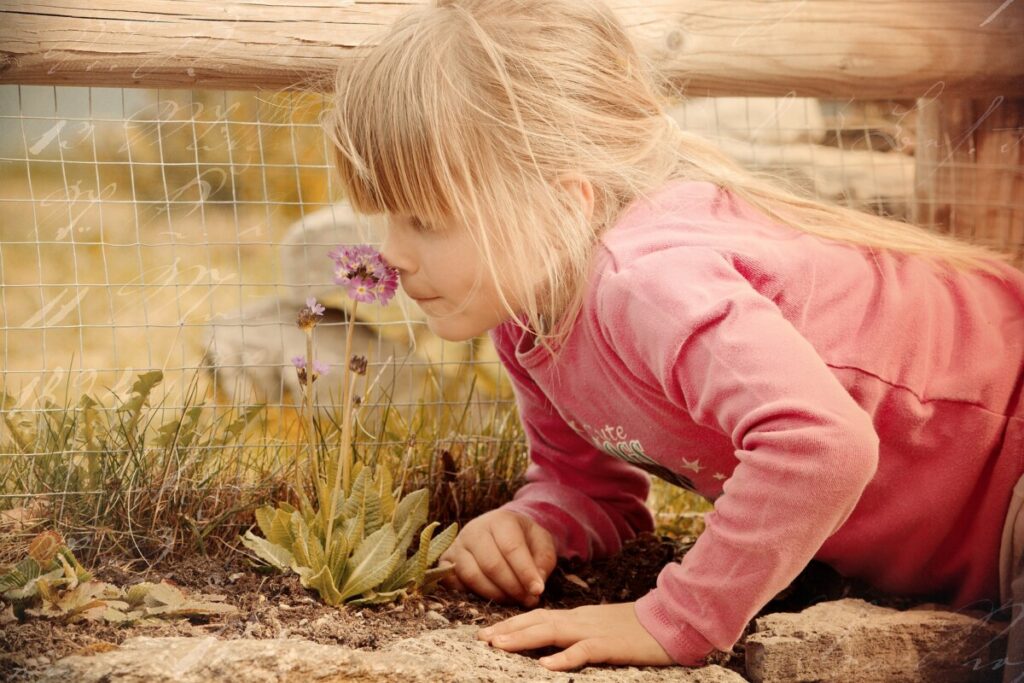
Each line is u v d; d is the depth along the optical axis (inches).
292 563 42.4
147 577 43.2
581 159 41.4
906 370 41.0
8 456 45.8
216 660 36.9
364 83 40.9
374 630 40.4
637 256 39.8
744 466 37.8
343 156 41.1
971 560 42.6
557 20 42.3
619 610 40.2
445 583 44.1
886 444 41.2
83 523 44.9
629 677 38.4
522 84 41.0
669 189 42.3
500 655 39.0
